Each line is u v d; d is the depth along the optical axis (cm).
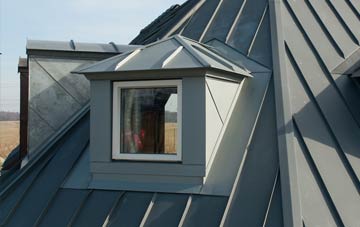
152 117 770
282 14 973
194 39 983
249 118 798
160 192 743
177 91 752
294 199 658
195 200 718
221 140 778
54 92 1015
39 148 990
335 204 668
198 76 734
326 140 755
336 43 926
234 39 951
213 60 781
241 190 704
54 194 816
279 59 866
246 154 748
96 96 792
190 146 735
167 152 756
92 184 796
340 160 732
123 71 758
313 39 925
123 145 784
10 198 869
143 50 808
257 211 669
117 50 1057
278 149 731
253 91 835
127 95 787
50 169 885
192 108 736
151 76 755
